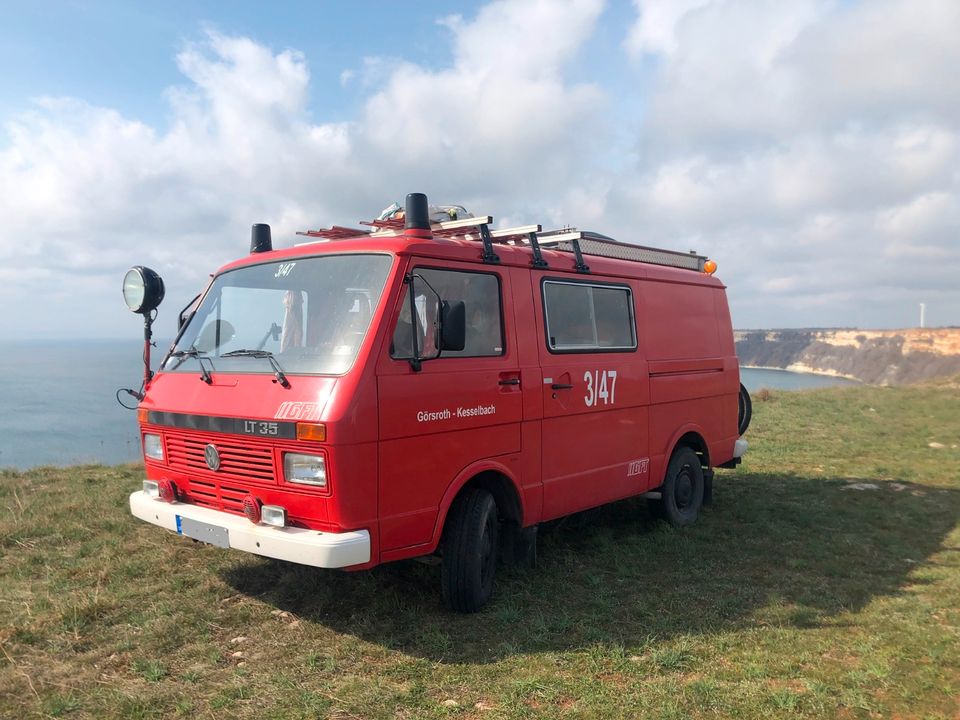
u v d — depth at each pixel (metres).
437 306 4.36
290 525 4.20
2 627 4.33
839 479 9.38
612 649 4.18
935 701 3.59
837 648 4.25
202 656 4.04
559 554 6.13
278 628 4.45
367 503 4.10
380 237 4.77
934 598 5.11
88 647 4.15
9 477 8.73
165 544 6.08
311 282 4.73
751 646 4.27
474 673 3.85
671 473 6.99
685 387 7.18
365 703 3.50
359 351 4.20
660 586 5.37
